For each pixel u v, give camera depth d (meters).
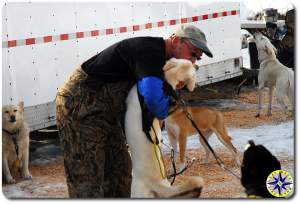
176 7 7.87
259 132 7.38
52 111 6.44
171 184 4.04
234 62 9.25
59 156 6.67
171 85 3.53
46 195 5.32
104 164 3.79
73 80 3.71
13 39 5.93
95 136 3.66
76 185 3.71
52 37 6.33
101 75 3.64
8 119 5.69
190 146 7.01
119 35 7.09
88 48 6.73
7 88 5.89
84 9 6.65
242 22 10.09
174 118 5.93
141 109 3.60
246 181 3.36
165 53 3.64
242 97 9.57
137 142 3.62
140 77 3.50
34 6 6.12
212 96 9.55
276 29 10.29
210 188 5.38
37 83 6.21
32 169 6.21
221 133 6.12
